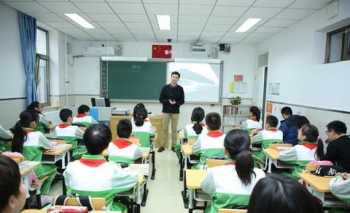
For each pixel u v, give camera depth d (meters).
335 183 2.10
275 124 4.18
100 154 1.87
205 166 2.69
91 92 7.89
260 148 4.05
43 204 2.58
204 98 7.84
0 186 0.67
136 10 4.62
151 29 6.14
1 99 4.62
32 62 5.40
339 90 3.87
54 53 6.62
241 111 7.64
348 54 4.12
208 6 4.29
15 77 5.00
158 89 7.77
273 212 0.57
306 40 4.87
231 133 1.92
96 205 1.63
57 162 3.40
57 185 3.81
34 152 3.10
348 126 3.65
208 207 2.12
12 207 0.70
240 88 7.87
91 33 6.77
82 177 1.79
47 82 6.63
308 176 2.47
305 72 4.89
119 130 3.00
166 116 6.03
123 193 2.09
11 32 4.82
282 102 5.89
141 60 7.65
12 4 4.52
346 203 2.22
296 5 4.18
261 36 6.59
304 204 0.57
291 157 2.97
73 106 7.75
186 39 7.27
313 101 4.59
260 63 7.45
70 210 1.43
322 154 3.01
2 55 4.61
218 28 5.87
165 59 7.69
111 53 7.62
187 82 7.78
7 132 3.33
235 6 4.27
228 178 1.71
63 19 5.43
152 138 4.37
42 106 6.11
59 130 4.00
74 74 7.81
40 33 6.34
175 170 4.76
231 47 7.82
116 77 7.74
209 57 7.78
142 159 2.99
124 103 7.83
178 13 4.75
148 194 3.68
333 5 3.95
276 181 0.62
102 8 4.57
